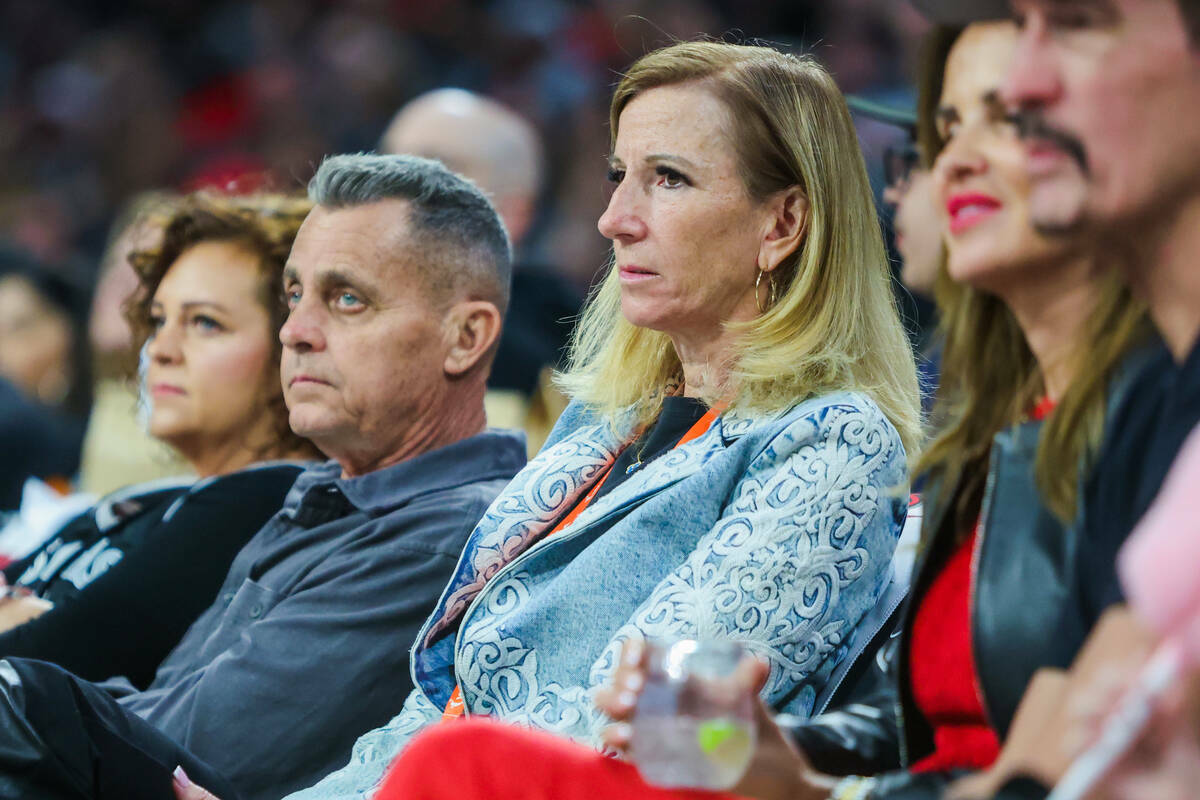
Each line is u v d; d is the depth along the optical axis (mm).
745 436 7941
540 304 16859
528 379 16531
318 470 10250
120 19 37969
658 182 8367
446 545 9266
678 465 8180
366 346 9492
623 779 6273
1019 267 5852
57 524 13719
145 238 11750
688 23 32469
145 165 35031
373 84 34031
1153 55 5203
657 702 5824
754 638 7512
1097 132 5273
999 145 5855
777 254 8297
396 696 9031
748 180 8250
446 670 8625
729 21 32469
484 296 9836
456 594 8602
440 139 16906
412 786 6336
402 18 35188
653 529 7965
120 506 11367
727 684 5793
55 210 33938
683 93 8328
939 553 6676
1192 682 4180
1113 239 5477
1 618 10727
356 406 9555
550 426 16359
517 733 6414
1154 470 5320
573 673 7855
